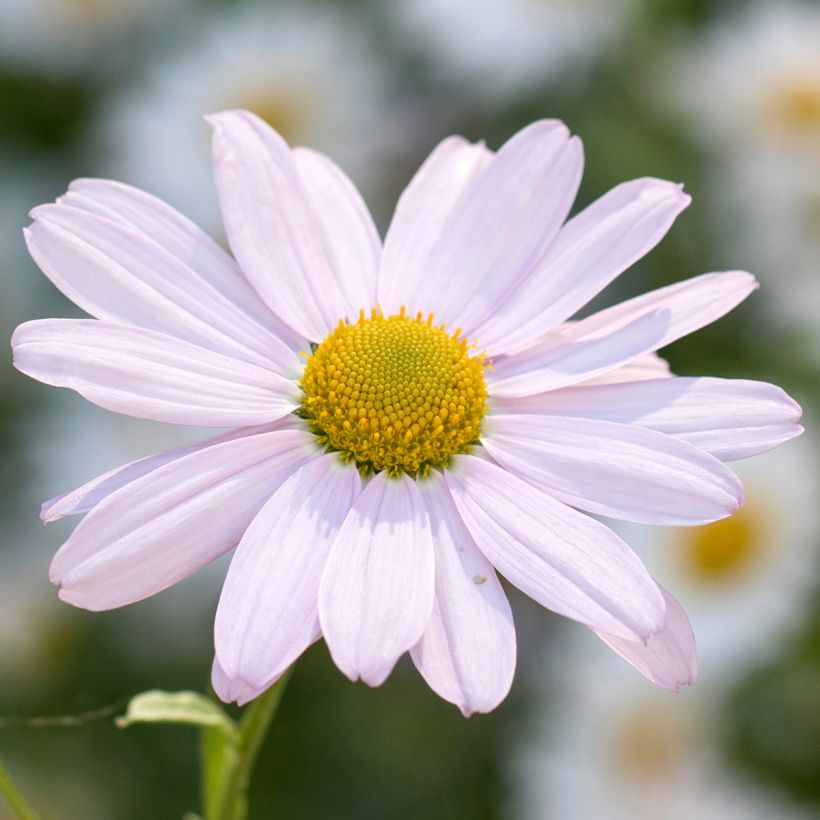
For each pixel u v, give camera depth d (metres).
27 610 0.43
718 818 0.42
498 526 0.34
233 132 0.36
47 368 0.34
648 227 0.35
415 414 0.35
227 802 0.35
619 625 0.33
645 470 0.34
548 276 0.36
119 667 0.43
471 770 0.43
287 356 0.35
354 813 0.43
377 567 0.33
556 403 0.35
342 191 0.37
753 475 0.42
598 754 0.42
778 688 0.42
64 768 0.43
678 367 0.43
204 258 0.35
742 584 0.42
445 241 0.36
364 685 0.43
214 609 0.43
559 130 0.36
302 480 0.34
